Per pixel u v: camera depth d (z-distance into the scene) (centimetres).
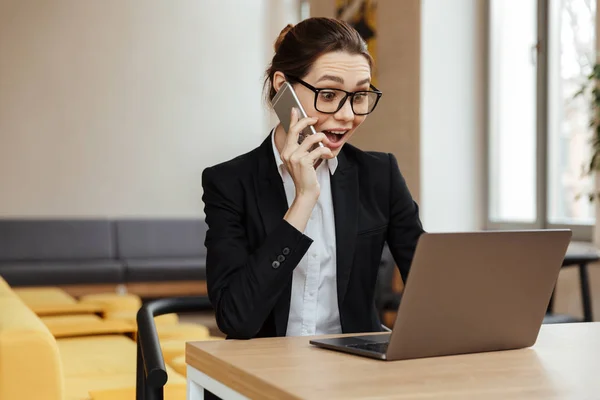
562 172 579
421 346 127
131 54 782
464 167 649
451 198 646
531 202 610
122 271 695
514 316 136
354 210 180
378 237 183
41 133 755
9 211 745
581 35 558
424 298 125
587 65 552
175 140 795
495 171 648
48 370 182
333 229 180
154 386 149
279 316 171
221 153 809
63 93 762
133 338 386
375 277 183
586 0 553
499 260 131
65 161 762
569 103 569
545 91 590
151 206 789
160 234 766
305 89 165
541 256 136
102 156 774
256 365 119
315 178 159
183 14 797
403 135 654
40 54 755
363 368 118
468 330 131
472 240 126
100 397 225
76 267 684
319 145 162
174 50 795
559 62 580
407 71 649
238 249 170
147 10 787
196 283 718
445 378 112
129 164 782
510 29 629
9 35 746
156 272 702
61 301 494
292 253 157
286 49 169
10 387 178
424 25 636
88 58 769
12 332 180
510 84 630
